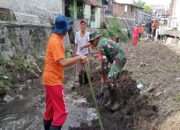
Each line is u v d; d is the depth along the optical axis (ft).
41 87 31.19
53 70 14.99
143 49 53.36
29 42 44.98
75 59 14.97
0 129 19.25
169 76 26.08
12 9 46.70
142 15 187.21
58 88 15.11
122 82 23.70
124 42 82.79
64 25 14.93
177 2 79.36
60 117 15.24
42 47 50.14
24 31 44.06
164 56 41.47
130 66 32.55
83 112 21.93
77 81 30.53
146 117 18.43
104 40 22.49
